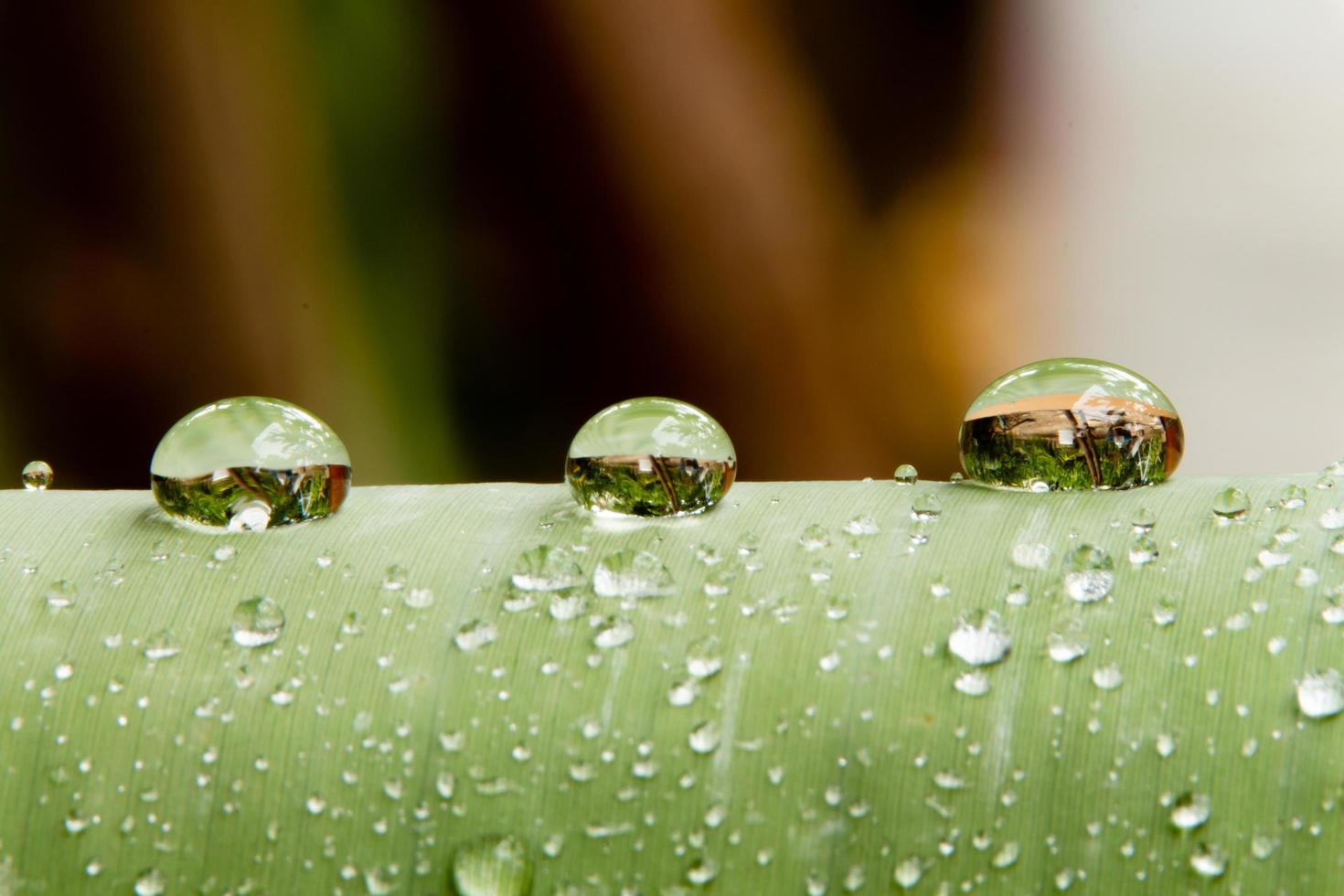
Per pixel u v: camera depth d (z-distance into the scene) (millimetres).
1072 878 131
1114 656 132
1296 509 134
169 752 133
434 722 133
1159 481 140
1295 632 131
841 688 132
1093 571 133
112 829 133
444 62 271
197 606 134
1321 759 130
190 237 270
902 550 134
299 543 136
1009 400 140
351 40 266
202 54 262
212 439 138
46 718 133
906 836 131
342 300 274
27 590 135
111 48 261
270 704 133
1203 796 131
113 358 272
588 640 133
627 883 132
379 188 273
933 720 132
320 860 132
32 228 266
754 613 133
